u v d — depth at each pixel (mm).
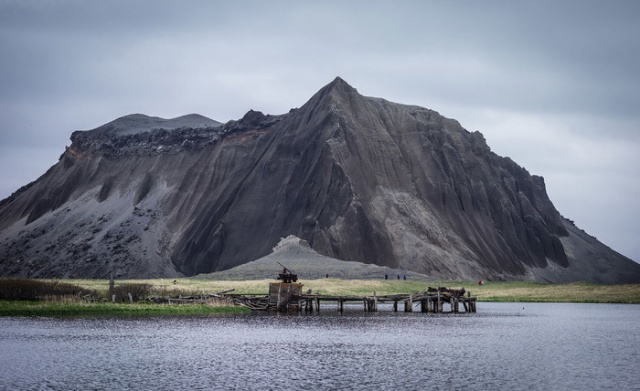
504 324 110688
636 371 64562
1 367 62781
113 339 81062
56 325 93062
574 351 77562
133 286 128375
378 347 79375
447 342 84750
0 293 114188
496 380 59906
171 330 91312
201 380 58531
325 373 62406
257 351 74438
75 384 56281
